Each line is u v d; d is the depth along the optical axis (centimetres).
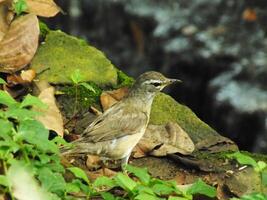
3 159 1125
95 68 1494
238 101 2169
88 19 2488
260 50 2252
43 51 1497
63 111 1427
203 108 2275
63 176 1245
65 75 1464
